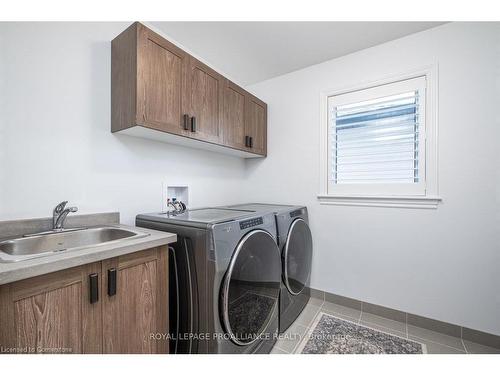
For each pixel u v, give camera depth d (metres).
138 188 1.71
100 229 1.37
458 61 1.63
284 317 1.73
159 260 1.14
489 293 1.55
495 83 1.52
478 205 1.58
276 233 1.70
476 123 1.58
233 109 2.05
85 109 1.42
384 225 1.93
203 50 2.02
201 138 1.72
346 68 2.10
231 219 1.32
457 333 1.65
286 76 2.45
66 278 0.83
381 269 1.95
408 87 1.83
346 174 2.13
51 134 1.29
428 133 1.74
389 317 1.90
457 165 1.64
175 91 1.52
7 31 1.15
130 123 1.36
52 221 1.27
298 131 2.38
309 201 2.31
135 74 1.32
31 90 1.23
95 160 1.47
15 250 1.07
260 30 1.76
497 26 1.52
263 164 2.64
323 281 2.23
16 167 1.18
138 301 1.05
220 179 2.43
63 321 0.83
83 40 1.41
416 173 1.82
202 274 1.19
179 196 2.04
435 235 1.73
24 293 0.74
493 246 1.54
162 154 1.87
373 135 2.00
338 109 2.16
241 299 1.28
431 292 1.75
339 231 2.14
